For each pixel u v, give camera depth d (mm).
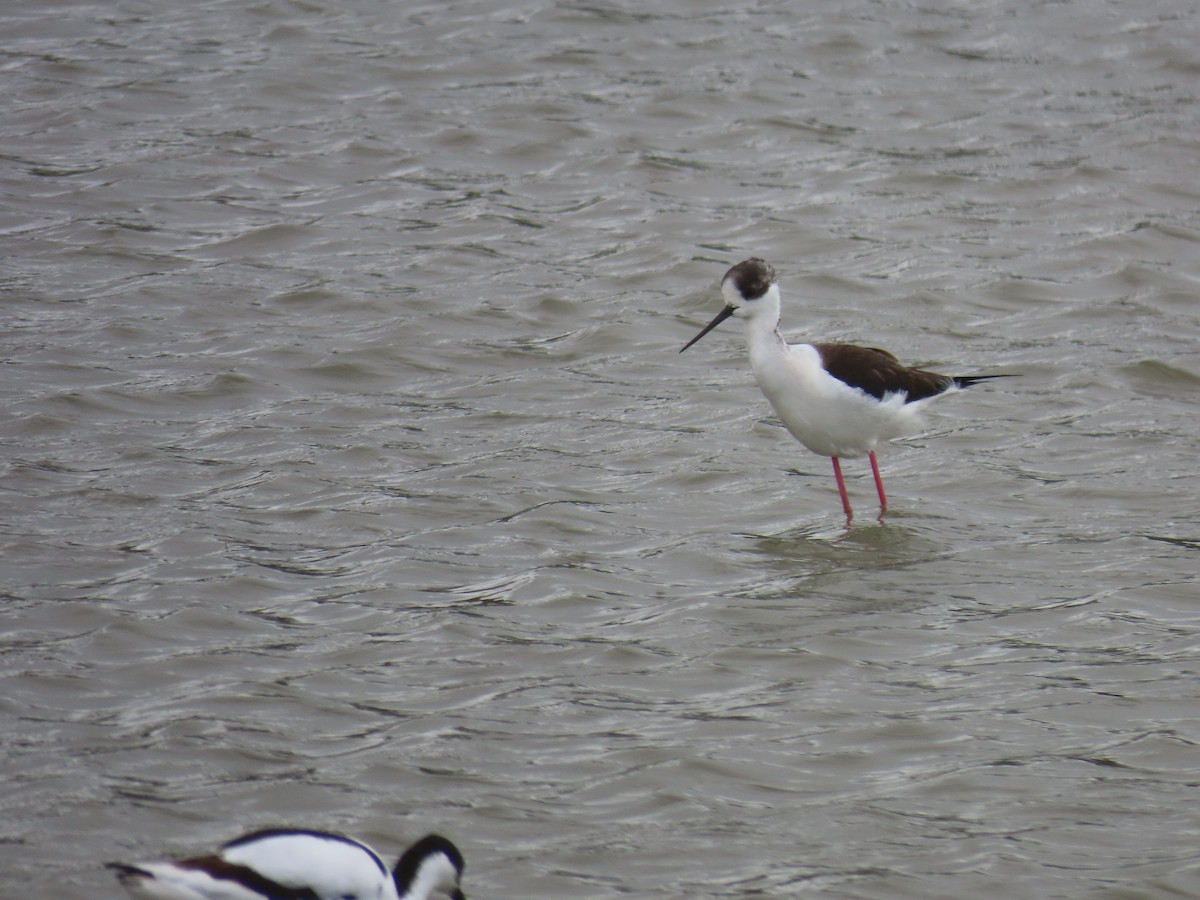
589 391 16484
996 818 9359
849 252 19953
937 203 21344
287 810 9242
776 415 16062
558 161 22422
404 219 20562
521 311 18266
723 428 15695
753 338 13672
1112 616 11922
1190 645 11469
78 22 26656
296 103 23859
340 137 22797
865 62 25719
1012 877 8773
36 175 21203
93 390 15758
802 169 22328
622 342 17656
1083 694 10781
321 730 10156
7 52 25234
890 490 14414
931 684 10945
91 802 9219
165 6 27562
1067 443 15320
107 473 14078
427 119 23484
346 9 27609
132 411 15438
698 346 17688
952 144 23047
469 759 9867
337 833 8352
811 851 9023
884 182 21891
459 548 12969
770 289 13578
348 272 19016
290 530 13180
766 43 26359
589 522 13523
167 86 24219
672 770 9797
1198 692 10789
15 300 17828
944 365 17109
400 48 25938
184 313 17766
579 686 10836
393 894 7801
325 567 12531
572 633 11586
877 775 9828
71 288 18266
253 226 20109
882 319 18297
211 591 11984
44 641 11141
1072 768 9875
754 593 12328
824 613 11984
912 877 8773
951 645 11516
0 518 13094
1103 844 9102
